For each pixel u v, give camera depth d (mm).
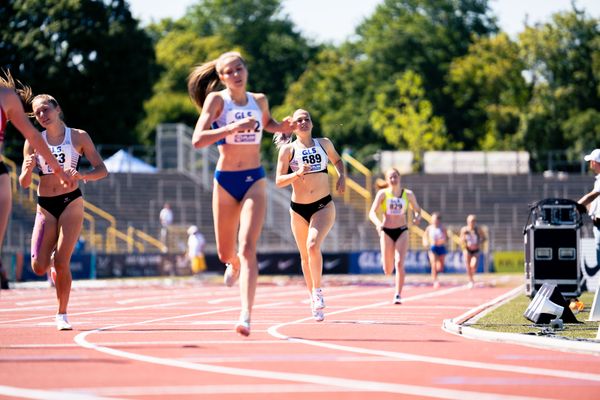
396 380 8344
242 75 10656
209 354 10031
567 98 90312
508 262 45438
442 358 9852
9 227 42312
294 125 11031
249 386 7949
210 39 104750
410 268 44062
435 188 58031
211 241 48031
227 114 10703
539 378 8516
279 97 102688
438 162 64938
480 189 58406
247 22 110062
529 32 92000
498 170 64562
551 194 58906
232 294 25484
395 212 19047
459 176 60250
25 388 7773
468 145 91000
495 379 8438
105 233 45500
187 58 101688
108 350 10383
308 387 7930
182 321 14766
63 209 12703
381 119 86125
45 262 12883
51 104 12719
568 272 17359
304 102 95000
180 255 40938
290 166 14086
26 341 11367
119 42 59469
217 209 10836
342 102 93875
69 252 12734
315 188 14055
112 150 60969
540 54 91438
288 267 40688
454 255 44531
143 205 49062
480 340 11742
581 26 91875
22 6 57469
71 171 12602
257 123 10758
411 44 93938
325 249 48562
